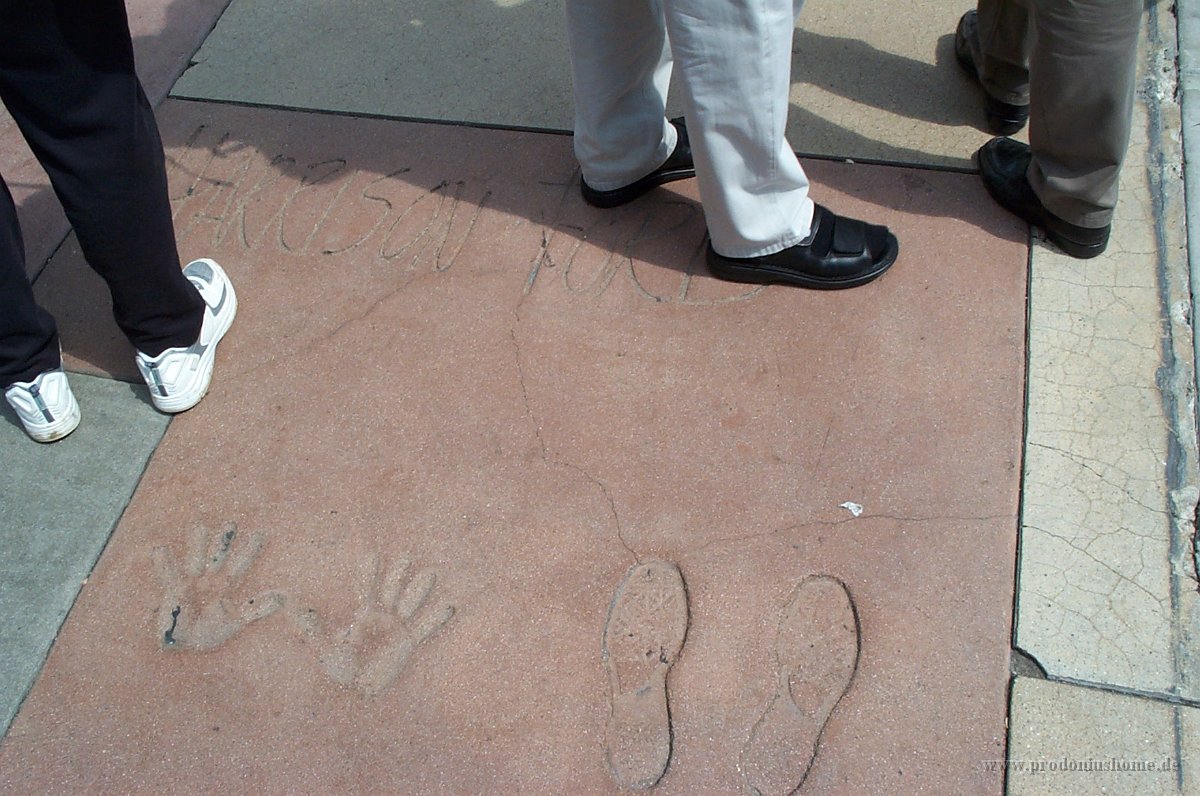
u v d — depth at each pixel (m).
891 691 1.57
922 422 1.88
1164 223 2.16
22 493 1.91
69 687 1.67
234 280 2.25
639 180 2.29
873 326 2.04
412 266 2.25
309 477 1.90
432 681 1.63
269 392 2.04
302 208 2.39
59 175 1.62
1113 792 1.46
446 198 2.38
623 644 1.65
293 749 1.58
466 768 1.54
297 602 1.74
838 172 2.34
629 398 1.97
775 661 1.61
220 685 1.66
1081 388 1.91
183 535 1.84
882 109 2.46
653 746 1.54
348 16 2.86
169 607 1.75
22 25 1.42
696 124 1.81
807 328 2.05
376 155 2.49
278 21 2.86
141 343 1.92
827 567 1.71
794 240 2.04
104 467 1.95
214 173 2.49
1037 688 1.56
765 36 1.66
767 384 1.96
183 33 2.84
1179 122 2.34
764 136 1.81
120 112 1.59
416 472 1.89
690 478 1.84
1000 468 1.81
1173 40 2.52
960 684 1.57
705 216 2.11
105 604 1.76
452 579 1.75
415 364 2.06
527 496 1.84
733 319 2.08
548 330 2.09
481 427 1.95
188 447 1.97
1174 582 1.65
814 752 1.52
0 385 1.89
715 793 1.50
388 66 2.71
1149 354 1.94
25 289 1.79
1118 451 1.81
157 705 1.64
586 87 2.06
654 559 1.74
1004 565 1.69
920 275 2.12
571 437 1.92
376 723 1.60
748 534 1.76
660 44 2.05
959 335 2.01
